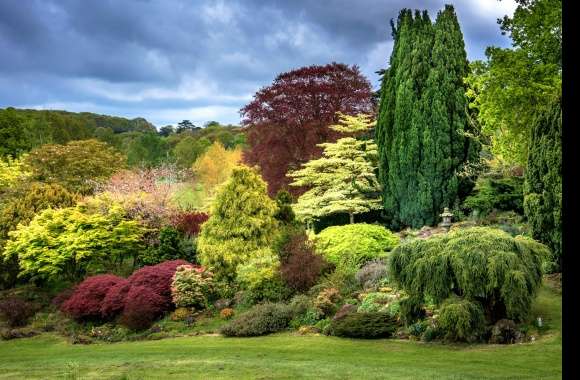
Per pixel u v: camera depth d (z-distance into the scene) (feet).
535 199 49.32
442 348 39.19
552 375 29.91
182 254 74.23
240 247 64.64
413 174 74.02
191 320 58.13
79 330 62.64
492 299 40.63
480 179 74.84
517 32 59.52
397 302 47.29
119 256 80.53
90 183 104.22
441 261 41.14
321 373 33.35
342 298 53.72
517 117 59.26
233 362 38.75
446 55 73.67
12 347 58.13
